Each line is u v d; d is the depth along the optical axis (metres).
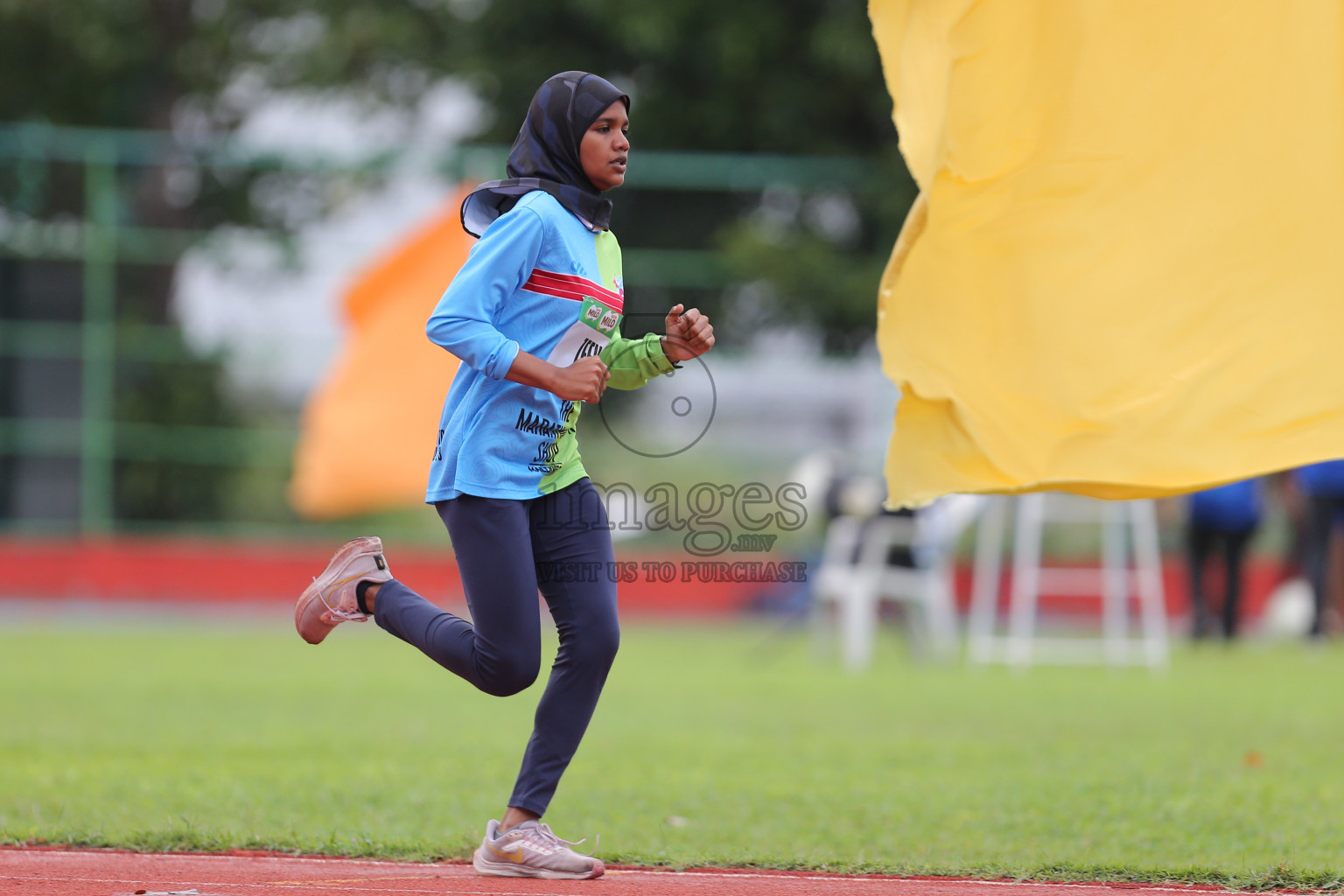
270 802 18.95
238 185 66.44
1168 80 15.81
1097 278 15.91
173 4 85.31
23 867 14.91
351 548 14.97
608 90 14.18
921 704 32.88
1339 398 15.49
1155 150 15.85
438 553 64.62
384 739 25.98
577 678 14.59
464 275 13.66
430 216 65.88
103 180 64.88
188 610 63.91
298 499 64.81
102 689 34.53
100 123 86.94
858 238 68.06
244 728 27.58
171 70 86.19
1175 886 14.56
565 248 14.03
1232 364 15.68
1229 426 15.62
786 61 78.19
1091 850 16.19
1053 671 42.91
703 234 66.69
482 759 23.56
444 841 16.33
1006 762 23.36
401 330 59.12
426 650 14.53
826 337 65.00
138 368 64.81
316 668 41.59
